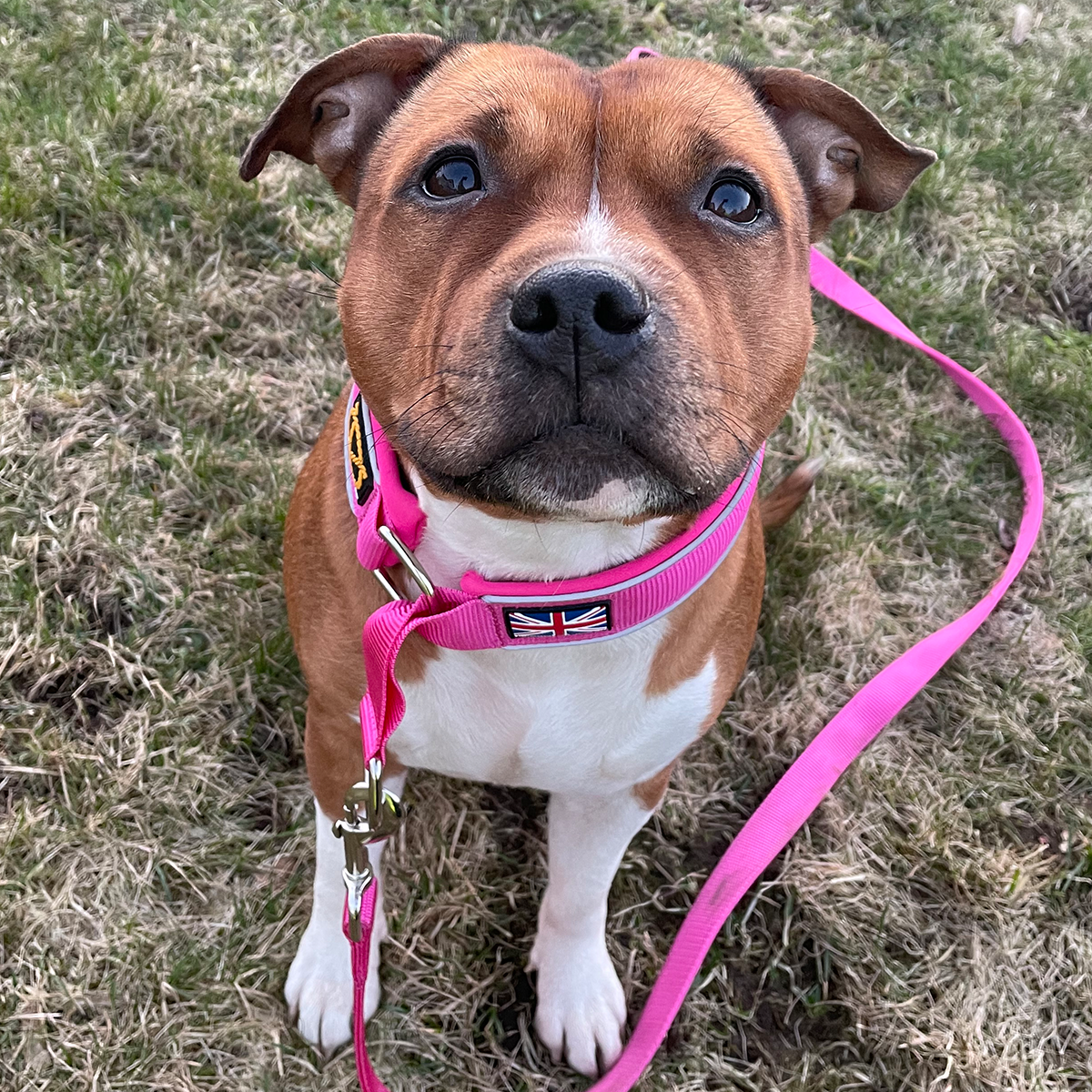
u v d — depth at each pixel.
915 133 0.95
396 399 0.35
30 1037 0.51
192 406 0.70
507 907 0.58
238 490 0.68
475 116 0.34
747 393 0.36
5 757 0.57
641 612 0.38
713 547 0.39
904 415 0.79
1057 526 0.76
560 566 0.38
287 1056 0.52
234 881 0.56
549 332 0.29
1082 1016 0.59
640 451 0.31
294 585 0.46
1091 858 0.62
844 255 0.85
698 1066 0.55
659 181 0.34
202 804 0.58
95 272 0.73
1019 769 0.66
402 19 0.92
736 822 0.62
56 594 0.61
